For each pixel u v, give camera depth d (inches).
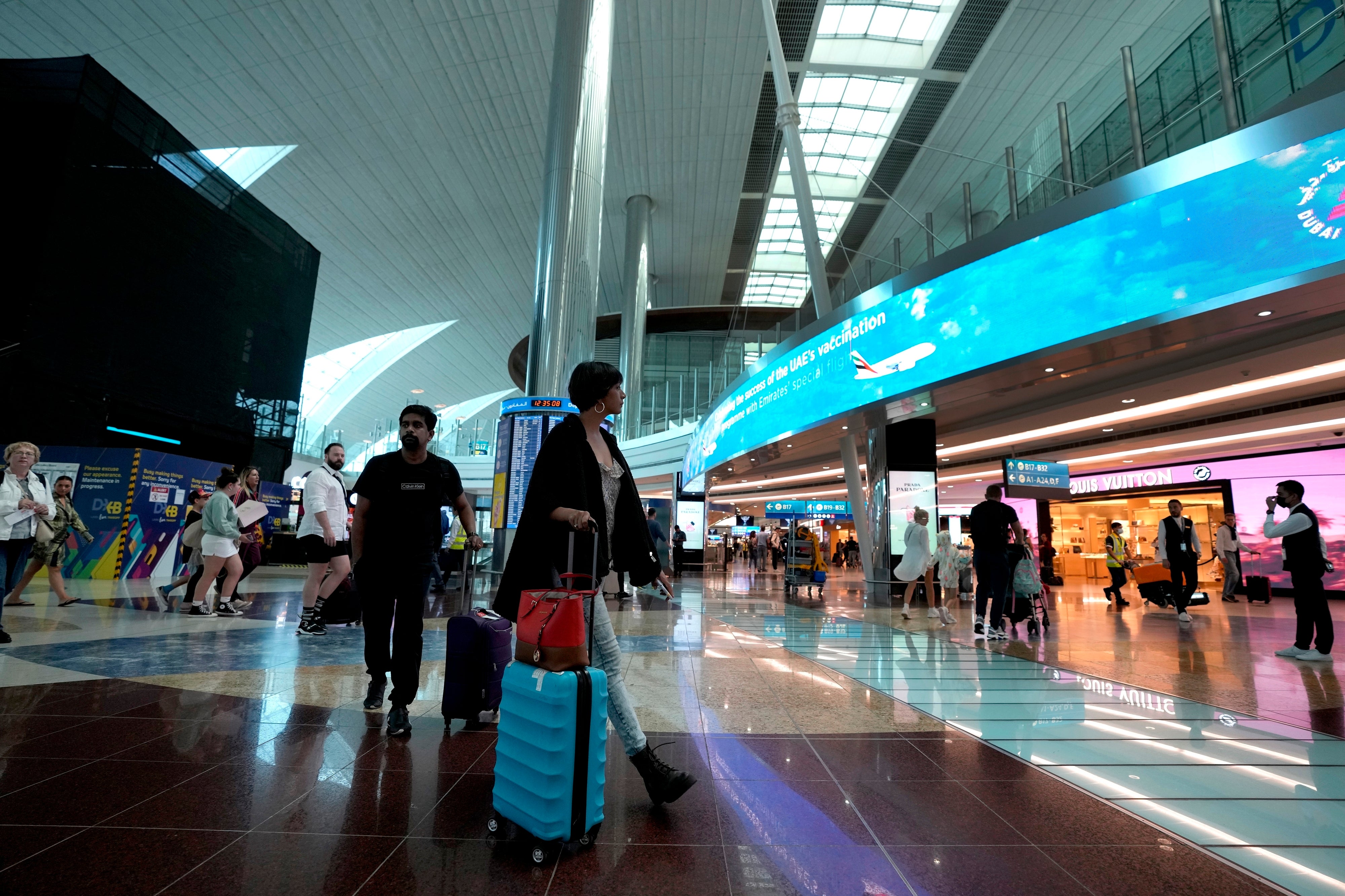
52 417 446.3
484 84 724.0
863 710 129.3
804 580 443.8
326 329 1318.9
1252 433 434.0
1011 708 132.2
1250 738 111.0
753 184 979.9
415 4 620.4
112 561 394.0
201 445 577.6
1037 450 581.0
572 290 408.2
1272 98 229.5
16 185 443.8
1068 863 65.6
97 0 586.9
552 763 64.4
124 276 495.5
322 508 192.1
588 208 418.6
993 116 818.8
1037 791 85.8
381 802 78.2
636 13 663.8
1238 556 442.3
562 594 72.0
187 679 141.0
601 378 85.4
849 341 364.8
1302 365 299.3
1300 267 192.1
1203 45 256.4
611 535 85.7
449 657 111.1
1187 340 236.8
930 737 110.8
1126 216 237.0
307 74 690.8
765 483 984.3
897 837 71.4
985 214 354.3
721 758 98.6
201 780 83.4
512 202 946.1
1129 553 635.5
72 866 60.3
